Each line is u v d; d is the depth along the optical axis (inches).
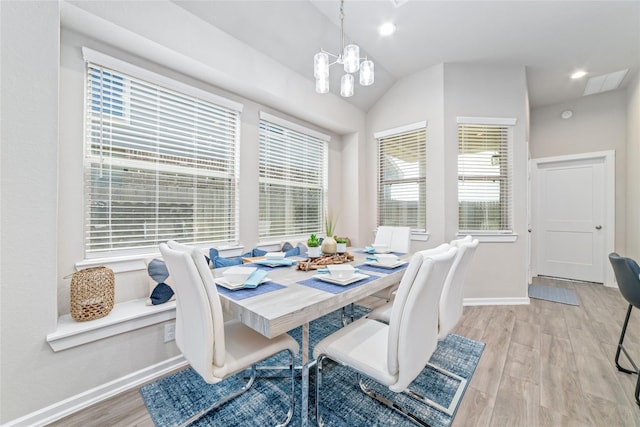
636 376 67.3
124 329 62.4
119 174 74.4
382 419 53.6
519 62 122.6
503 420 53.3
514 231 123.2
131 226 76.6
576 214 163.6
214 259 80.0
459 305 63.4
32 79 52.4
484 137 125.3
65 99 65.0
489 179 125.5
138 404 57.7
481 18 96.1
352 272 56.1
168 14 73.5
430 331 46.9
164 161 83.4
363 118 152.5
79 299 59.1
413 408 56.4
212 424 52.2
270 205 118.4
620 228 149.9
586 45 110.4
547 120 171.9
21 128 51.1
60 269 64.2
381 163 149.8
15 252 50.4
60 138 64.2
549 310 113.9
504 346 83.0
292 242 123.2
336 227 152.9
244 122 105.4
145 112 79.4
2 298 49.2
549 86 145.8
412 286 39.9
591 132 158.2
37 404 52.2
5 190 49.6
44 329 53.2
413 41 109.3
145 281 76.1
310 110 120.0
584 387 63.4
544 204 173.9
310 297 47.6
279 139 122.6
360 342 51.7
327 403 58.2
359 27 101.3
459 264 55.4
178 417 53.9
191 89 88.0
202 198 93.3
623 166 149.1
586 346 83.0
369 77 79.7
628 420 53.0
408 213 137.3
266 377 67.2
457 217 123.0
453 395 60.4
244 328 57.9
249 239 107.2
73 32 66.1
